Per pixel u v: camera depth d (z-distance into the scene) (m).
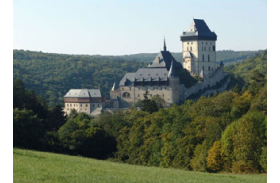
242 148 112.88
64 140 149.88
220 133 132.12
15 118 129.00
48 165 77.44
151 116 173.88
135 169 85.00
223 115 170.75
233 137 116.12
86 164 83.75
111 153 165.38
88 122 196.88
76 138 151.38
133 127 171.00
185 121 151.00
